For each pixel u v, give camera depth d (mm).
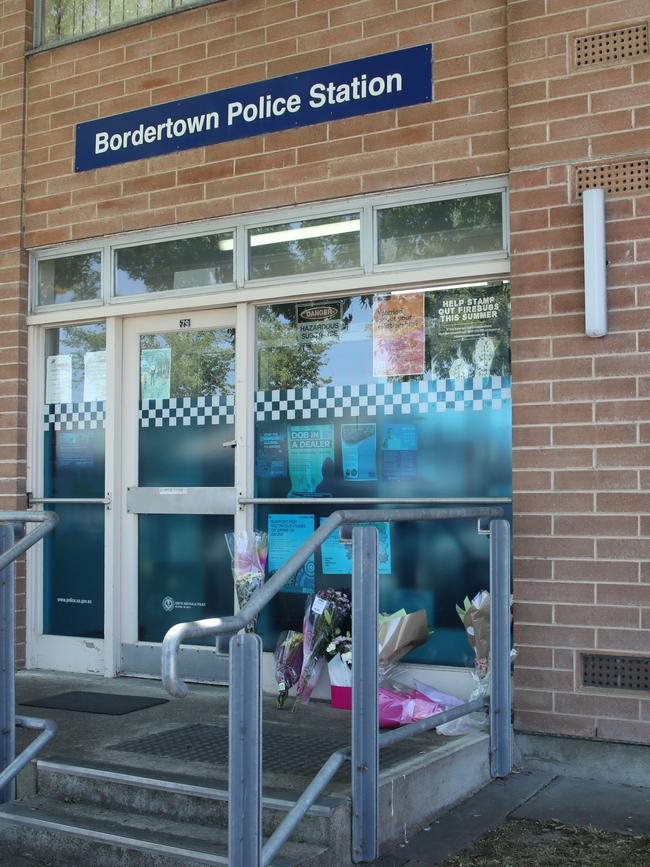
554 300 4684
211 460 5840
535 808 4090
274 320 5656
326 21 5438
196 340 5934
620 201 4578
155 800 3797
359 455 5375
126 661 6004
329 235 5441
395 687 4844
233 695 2928
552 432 4645
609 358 4551
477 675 4652
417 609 5168
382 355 5344
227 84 5727
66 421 6336
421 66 5164
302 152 5480
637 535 4453
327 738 4441
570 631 4547
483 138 4992
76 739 4441
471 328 5125
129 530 6051
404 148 5191
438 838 3783
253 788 2932
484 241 5035
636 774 4391
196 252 5855
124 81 6082
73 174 6242
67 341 6375
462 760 4195
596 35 4676
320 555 5434
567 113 4711
